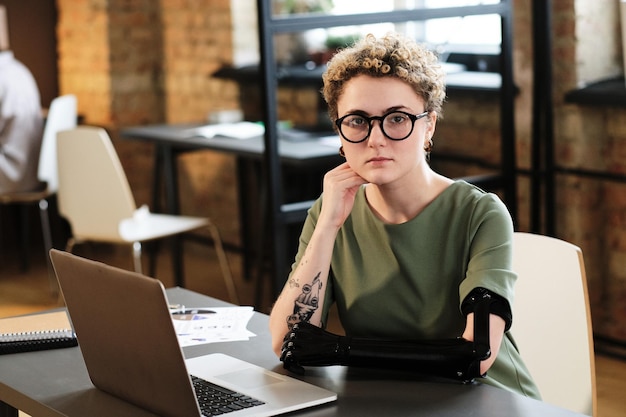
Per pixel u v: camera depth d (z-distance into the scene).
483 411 1.78
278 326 2.14
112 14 6.55
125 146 6.66
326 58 5.78
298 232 5.46
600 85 4.59
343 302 2.20
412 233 2.12
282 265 4.28
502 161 4.76
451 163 5.02
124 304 1.80
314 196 5.14
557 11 4.59
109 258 6.77
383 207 2.16
